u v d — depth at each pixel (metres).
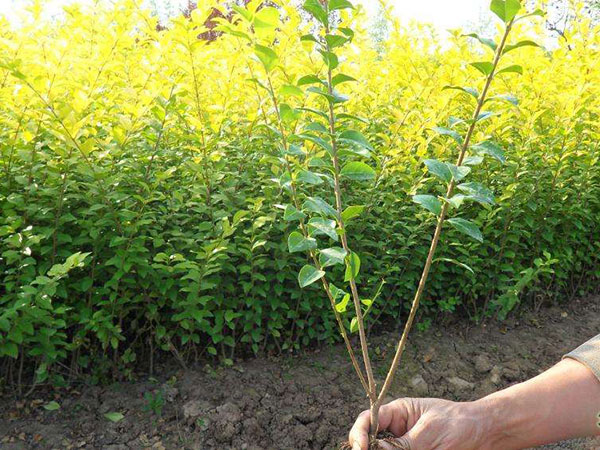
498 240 1.27
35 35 1.03
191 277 0.87
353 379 1.02
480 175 1.23
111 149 0.91
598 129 1.30
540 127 1.33
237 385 0.96
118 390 0.94
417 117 1.23
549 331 1.27
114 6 1.04
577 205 1.26
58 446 0.82
